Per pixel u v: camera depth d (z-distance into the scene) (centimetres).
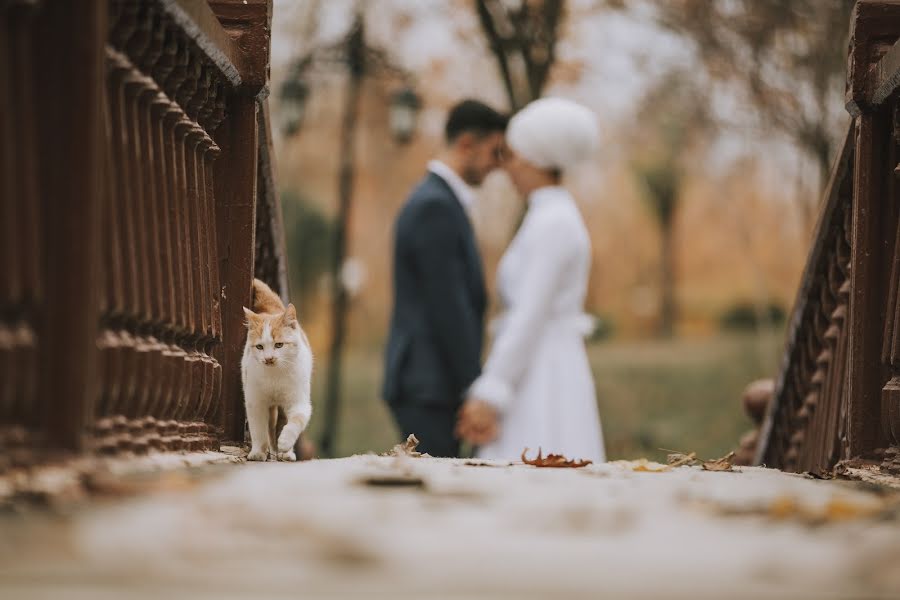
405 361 1057
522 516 364
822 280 797
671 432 2539
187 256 587
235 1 693
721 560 295
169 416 557
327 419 2038
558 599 250
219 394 662
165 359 527
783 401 922
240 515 341
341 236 2105
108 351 447
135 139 496
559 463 653
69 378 394
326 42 2105
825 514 379
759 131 2330
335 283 2088
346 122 2100
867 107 665
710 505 400
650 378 3316
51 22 396
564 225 985
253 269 712
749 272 4653
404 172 3959
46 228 395
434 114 2412
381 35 2270
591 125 1000
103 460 421
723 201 4162
